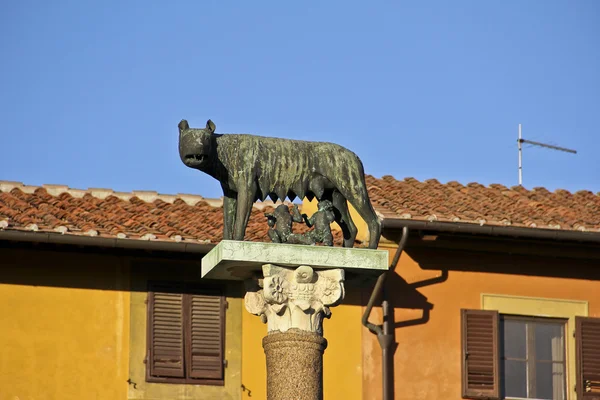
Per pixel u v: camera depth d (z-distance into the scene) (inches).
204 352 2155.5
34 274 2128.4
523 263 2266.2
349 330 2191.2
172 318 2155.5
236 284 2186.3
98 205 2237.9
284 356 1584.6
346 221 1653.5
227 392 2150.6
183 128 1606.8
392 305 2202.3
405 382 2186.3
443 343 2209.6
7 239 2071.9
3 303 2113.7
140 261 2160.4
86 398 2108.8
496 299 2241.6
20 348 2106.3
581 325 2266.2
